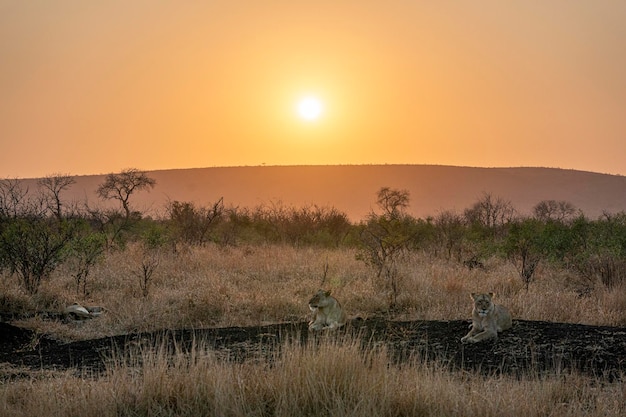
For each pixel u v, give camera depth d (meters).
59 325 12.29
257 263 19.17
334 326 11.56
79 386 7.66
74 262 17.50
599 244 18.61
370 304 13.95
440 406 6.82
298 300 14.02
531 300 13.41
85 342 11.26
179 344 10.66
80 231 19.16
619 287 14.84
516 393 7.29
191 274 16.97
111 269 17.12
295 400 6.83
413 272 16.66
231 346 10.50
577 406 7.11
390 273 16.09
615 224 21.39
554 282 16.11
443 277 16.31
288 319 13.12
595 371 8.93
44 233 16.31
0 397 7.43
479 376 8.56
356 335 11.00
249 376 7.45
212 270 17.55
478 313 10.62
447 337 10.86
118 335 11.76
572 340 10.29
